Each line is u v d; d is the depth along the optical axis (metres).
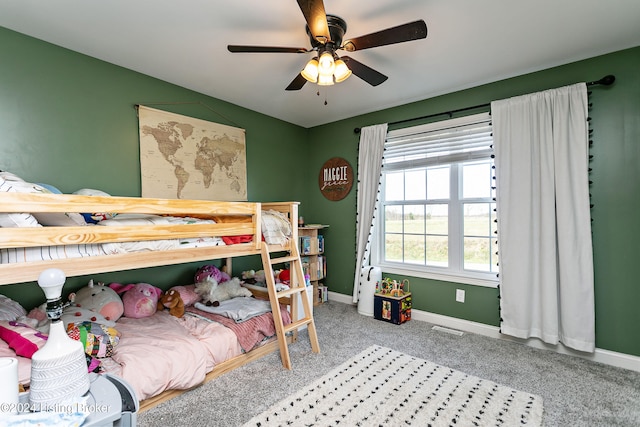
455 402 1.86
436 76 2.78
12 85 2.10
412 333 2.97
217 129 3.31
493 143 2.81
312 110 3.73
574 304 2.40
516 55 2.41
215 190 3.29
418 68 2.62
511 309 2.71
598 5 1.81
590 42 2.21
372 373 2.20
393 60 2.49
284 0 1.79
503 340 2.80
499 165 2.78
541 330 2.58
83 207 1.45
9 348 1.52
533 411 1.77
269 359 2.43
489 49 2.32
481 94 2.96
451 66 2.59
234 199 3.48
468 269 3.14
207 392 1.97
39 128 2.21
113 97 2.56
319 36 1.65
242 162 3.57
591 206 2.41
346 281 4.02
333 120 4.14
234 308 2.60
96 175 2.48
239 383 2.08
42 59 2.21
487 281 2.94
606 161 2.36
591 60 2.42
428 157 3.31
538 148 2.59
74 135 2.37
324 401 1.87
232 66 2.61
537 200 2.59
